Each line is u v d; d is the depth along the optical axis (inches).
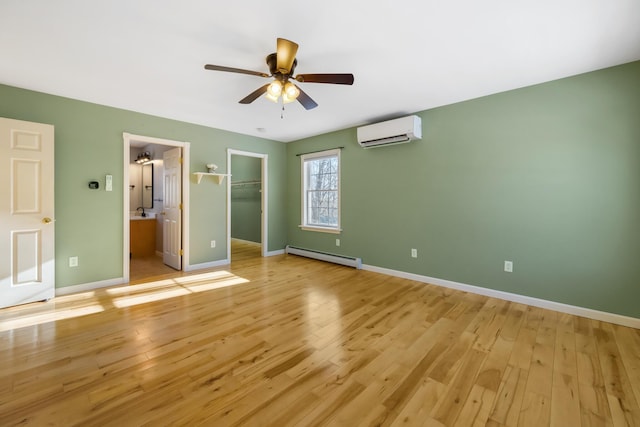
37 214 117.0
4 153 109.3
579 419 57.3
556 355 80.6
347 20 74.9
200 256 178.2
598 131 103.6
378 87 119.0
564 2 68.4
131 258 206.2
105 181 139.3
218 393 64.3
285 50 74.7
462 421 56.6
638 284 97.7
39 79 109.8
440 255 145.4
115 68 100.9
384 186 167.3
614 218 101.3
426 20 75.0
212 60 95.6
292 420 56.7
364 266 178.7
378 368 74.2
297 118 162.1
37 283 117.6
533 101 116.7
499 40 84.6
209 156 180.9
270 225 218.8
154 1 67.1
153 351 81.7
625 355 80.4
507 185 124.0
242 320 102.9
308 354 80.7
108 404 60.5
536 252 117.6
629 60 96.5
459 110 136.6
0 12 70.4
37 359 76.9
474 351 82.7
